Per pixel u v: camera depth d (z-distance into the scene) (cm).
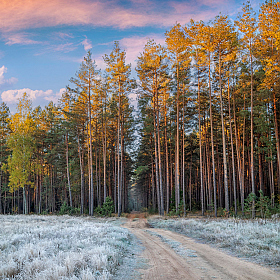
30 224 1881
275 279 581
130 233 1628
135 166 5134
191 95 3047
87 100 3481
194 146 4203
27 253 764
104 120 4016
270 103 2761
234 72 2789
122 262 805
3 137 4819
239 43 2394
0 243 941
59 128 4197
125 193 4878
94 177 4603
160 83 3067
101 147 4253
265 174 3934
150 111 3353
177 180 2980
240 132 3484
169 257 879
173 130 3588
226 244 1048
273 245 898
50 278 554
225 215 2384
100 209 3266
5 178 5175
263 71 2472
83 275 566
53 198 4934
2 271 595
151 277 631
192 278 611
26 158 3944
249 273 638
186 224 1947
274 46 2192
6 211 5603
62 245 936
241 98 3064
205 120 3638
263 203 2205
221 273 649
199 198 5459
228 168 3866
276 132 2462
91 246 916
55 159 4394
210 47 2377
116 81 3275
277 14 2045
